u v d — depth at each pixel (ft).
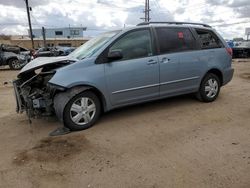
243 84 28.60
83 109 15.49
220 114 17.70
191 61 18.88
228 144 13.14
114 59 15.83
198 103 20.26
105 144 13.64
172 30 18.49
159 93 17.93
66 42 213.25
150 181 10.25
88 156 12.42
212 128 15.29
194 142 13.48
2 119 18.39
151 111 18.60
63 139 14.43
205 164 11.30
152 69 17.20
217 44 20.62
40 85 16.96
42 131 15.76
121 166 11.42
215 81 20.59
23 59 57.26
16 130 16.15
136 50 16.81
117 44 16.21
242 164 11.19
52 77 14.88
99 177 10.66
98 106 16.05
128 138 14.26
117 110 18.94
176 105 19.83
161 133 14.78
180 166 11.22
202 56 19.45
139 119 17.11
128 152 12.67
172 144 13.34
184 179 10.28
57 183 10.39
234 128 15.23
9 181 10.64
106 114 18.19
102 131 15.33
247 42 76.54
